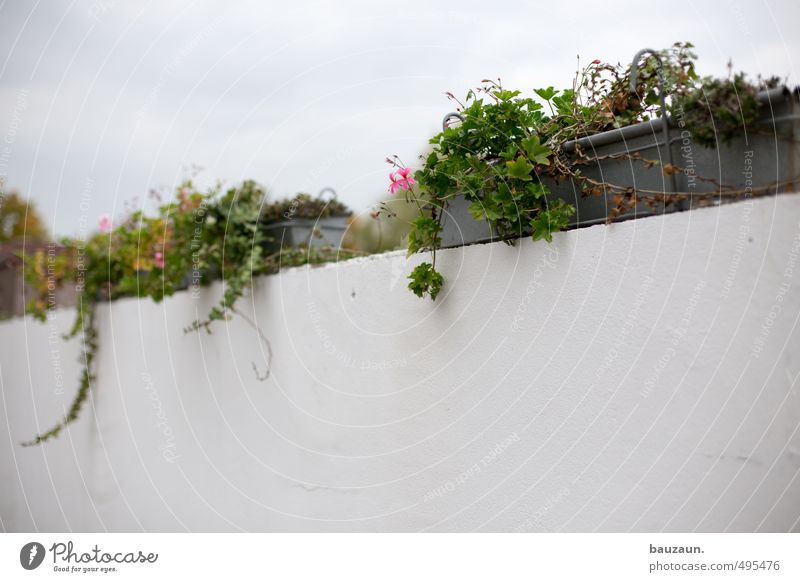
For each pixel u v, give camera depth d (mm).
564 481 2023
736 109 1716
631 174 1954
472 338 2330
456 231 2400
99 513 4398
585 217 2102
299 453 3051
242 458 3369
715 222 1730
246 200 3400
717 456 1703
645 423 1841
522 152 2098
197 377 3678
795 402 1577
